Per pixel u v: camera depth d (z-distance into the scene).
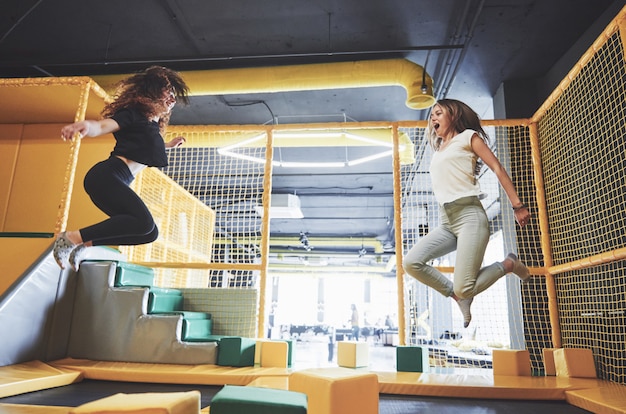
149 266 4.01
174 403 1.20
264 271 3.97
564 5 4.10
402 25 4.57
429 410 2.32
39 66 5.43
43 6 4.38
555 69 5.01
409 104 4.89
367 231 14.38
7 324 2.76
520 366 3.19
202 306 4.14
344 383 1.64
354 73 4.84
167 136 4.52
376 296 22.86
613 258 2.86
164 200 6.00
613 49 3.24
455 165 2.12
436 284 2.16
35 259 3.22
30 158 4.66
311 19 4.52
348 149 7.68
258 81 4.95
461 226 2.06
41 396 2.35
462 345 6.50
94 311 3.40
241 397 1.36
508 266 2.05
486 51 4.83
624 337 2.89
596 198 3.32
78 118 3.64
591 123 3.39
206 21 4.58
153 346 3.30
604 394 2.46
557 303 3.81
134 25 4.66
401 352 3.37
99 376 2.94
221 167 8.04
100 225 1.77
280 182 9.67
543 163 4.11
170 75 2.14
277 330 19.45
